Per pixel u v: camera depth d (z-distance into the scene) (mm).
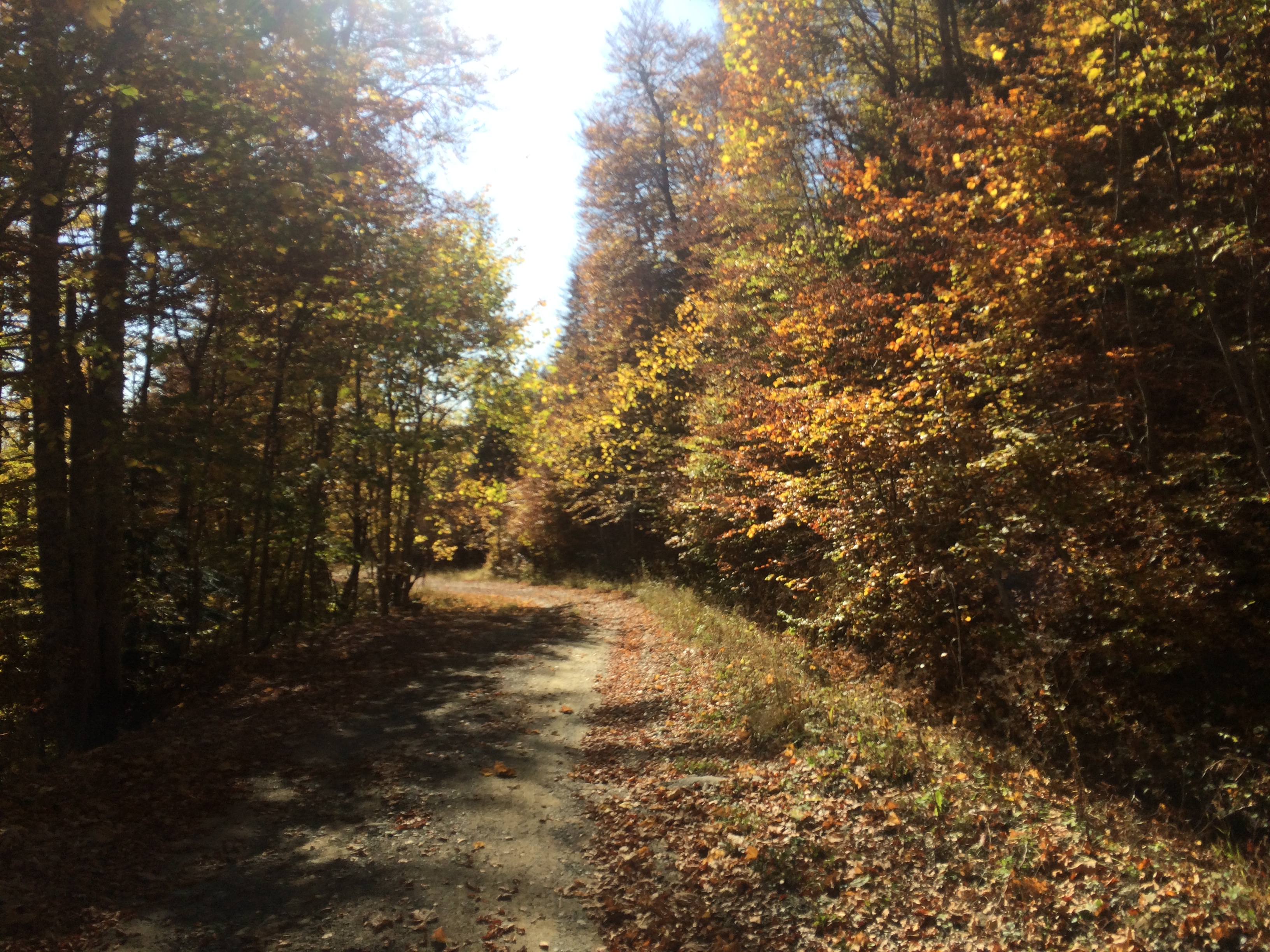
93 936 4402
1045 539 9117
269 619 15594
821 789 6320
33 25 7609
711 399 16344
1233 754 6980
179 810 6250
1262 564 8125
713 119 20859
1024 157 9461
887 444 9039
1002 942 4207
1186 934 3988
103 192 9258
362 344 14586
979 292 9484
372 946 4449
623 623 17141
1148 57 8672
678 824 6020
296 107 8969
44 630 9344
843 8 17547
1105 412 9516
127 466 9141
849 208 13531
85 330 8586
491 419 19938
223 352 11992
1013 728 8008
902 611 9602
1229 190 9055
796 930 4562
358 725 8867
